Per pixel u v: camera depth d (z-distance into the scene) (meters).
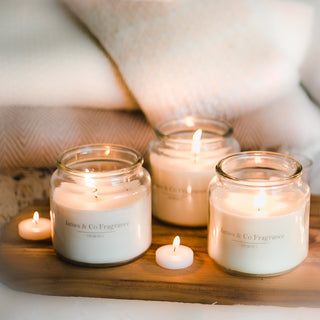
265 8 1.08
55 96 1.03
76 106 1.05
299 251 0.62
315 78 1.11
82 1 1.05
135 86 0.99
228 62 1.00
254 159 0.67
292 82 1.05
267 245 0.60
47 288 0.63
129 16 1.01
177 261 0.65
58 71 1.02
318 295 0.61
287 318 0.60
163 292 0.62
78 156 0.69
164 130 0.78
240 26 1.01
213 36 1.00
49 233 0.72
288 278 0.63
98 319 0.59
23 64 1.03
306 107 1.07
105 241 0.63
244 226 0.60
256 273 0.62
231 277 0.64
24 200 0.90
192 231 0.74
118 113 1.06
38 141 0.99
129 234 0.64
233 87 1.00
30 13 1.11
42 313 0.60
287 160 0.65
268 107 1.04
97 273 0.65
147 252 0.69
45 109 1.04
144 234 0.66
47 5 1.13
